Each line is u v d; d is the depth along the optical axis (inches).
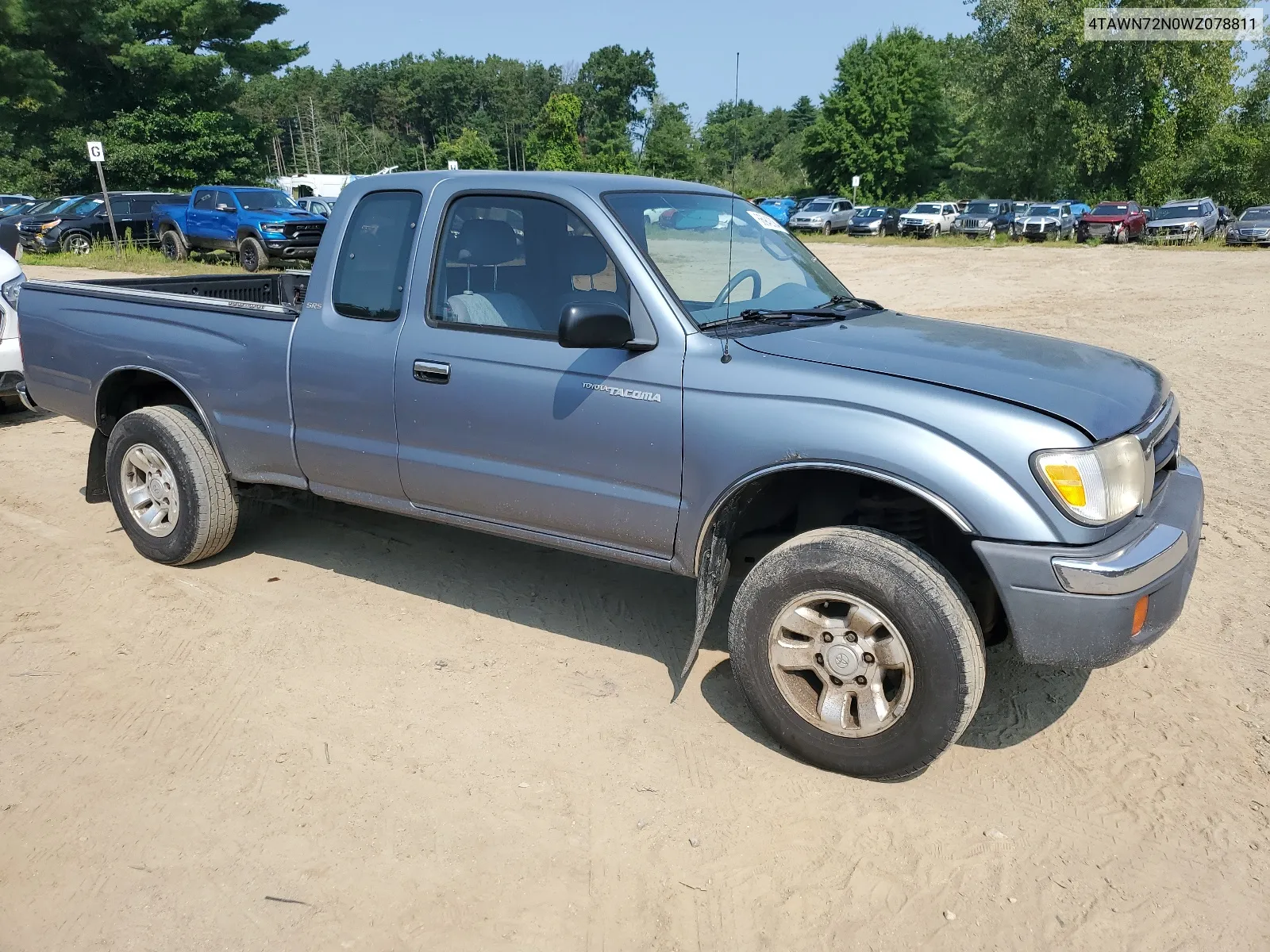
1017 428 111.6
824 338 134.2
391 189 157.8
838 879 107.3
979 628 117.7
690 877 107.3
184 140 1534.2
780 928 100.4
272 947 97.3
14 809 118.0
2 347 278.8
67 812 117.5
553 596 180.4
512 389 142.6
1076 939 99.1
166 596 177.6
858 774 123.6
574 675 151.1
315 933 99.2
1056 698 145.7
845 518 139.3
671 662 156.2
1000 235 1432.1
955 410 114.1
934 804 120.6
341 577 187.5
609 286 136.9
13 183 1425.9
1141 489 116.9
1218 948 98.0
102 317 191.5
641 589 183.8
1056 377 124.0
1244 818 117.6
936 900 104.5
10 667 151.9
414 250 153.0
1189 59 1793.8
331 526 214.7
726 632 166.9
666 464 132.0
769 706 128.0
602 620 170.4
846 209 1641.2
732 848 112.0
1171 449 134.1
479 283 148.4
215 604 174.7
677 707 142.3
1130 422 118.4
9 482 246.7
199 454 181.6
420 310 151.9
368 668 152.5
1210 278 813.9
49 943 97.7
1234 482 244.7
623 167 3228.3
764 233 165.9
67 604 174.4
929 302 643.5
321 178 1980.8
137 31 1496.1
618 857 110.4
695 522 131.3
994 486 111.4
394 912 102.1
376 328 156.3
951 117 2362.2
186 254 875.4
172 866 108.5
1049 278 824.9
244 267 808.9
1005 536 111.3
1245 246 1197.7
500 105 4810.5
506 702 142.9
